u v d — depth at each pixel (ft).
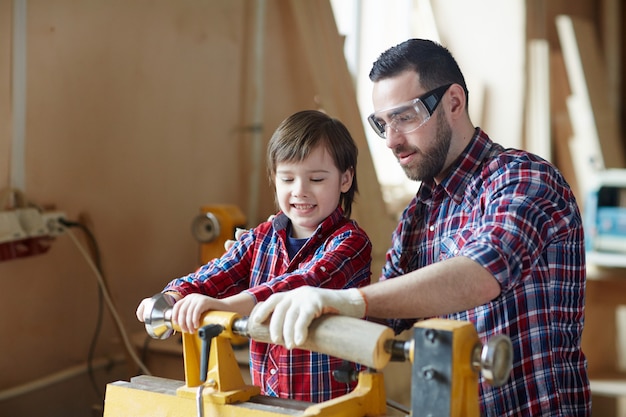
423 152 5.48
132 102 10.06
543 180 5.07
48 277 9.01
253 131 12.16
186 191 11.09
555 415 5.23
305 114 6.03
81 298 9.45
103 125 9.64
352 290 4.27
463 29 16.83
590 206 13.28
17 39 8.45
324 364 5.80
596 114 16.94
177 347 9.55
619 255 12.77
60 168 9.11
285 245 6.03
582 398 5.50
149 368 9.66
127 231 10.09
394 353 3.92
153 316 4.79
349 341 3.90
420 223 5.95
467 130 5.65
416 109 5.36
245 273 6.21
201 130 11.30
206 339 4.20
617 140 17.21
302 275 5.31
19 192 8.52
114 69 9.75
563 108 17.42
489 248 4.51
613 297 13.21
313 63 11.85
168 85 10.64
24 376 8.79
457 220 5.57
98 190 9.62
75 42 9.20
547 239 4.93
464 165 5.57
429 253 5.76
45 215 8.75
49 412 9.06
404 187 15.89
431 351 3.77
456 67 5.58
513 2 16.48
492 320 5.26
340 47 12.35
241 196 12.23
